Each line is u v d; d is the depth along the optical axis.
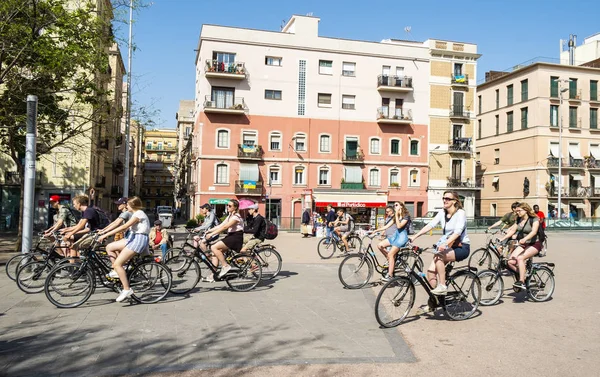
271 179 42.97
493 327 7.16
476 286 7.85
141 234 8.20
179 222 53.00
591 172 49.56
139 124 19.03
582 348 6.16
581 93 49.62
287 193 43.06
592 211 49.81
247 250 10.55
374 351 5.92
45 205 30.06
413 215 45.66
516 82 51.16
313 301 8.93
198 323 7.08
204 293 9.46
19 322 6.98
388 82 45.25
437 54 47.19
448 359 5.67
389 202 45.16
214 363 5.34
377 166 45.06
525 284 8.95
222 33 41.94
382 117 44.66
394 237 9.55
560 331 6.96
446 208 7.48
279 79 43.19
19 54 14.37
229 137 42.03
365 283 10.64
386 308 7.14
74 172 30.38
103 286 9.51
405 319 7.58
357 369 5.28
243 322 7.21
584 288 10.71
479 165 56.69
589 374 5.25
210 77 41.53
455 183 46.88
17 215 30.08
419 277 7.37
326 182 44.06
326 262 15.45
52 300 7.90
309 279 11.62
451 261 7.38
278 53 43.25
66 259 8.23
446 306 7.46
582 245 24.14
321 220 31.19
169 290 8.74
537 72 48.44
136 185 83.88
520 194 50.00
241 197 42.19
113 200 44.78
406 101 46.06
